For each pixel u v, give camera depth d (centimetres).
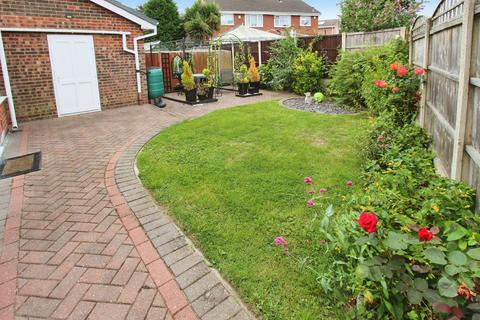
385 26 1214
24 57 795
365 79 736
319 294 212
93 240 287
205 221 306
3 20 750
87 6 863
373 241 172
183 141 569
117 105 968
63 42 844
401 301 166
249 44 1389
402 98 519
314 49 1141
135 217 324
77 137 648
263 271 236
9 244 284
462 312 142
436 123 388
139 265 251
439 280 148
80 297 221
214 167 438
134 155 520
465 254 155
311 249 256
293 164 433
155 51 1392
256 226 293
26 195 384
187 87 984
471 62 240
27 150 569
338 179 379
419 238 168
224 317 201
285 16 3288
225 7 3073
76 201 363
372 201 237
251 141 548
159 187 388
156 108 943
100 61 915
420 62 525
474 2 230
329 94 1016
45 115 846
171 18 2836
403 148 397
